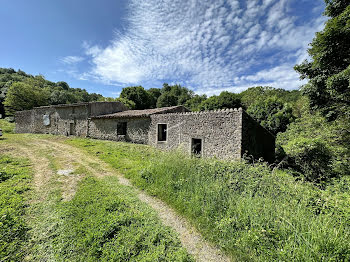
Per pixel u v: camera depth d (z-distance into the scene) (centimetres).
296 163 575
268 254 184
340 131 694
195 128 776
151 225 253
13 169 462
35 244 205
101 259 182
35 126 1669
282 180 309
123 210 285
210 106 2198
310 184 300
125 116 1080
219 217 255
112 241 210
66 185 387
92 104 1333
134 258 187
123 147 905
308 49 636
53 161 592
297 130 1172
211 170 384
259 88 2942
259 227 210
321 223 192
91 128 1299
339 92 534
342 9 589
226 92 2280
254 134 747
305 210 223
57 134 1501
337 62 562
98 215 255
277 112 1627
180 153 508
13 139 1065
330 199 234
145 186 400
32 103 2427
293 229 195
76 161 611
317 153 543
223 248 213
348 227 186
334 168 520
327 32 520
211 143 714
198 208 285
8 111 2289
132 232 229
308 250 166
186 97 3659
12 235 211
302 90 696
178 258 188
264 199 257
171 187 364
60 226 237
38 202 302
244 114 653
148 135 996
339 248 158
